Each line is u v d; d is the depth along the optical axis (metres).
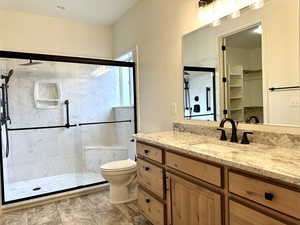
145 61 2.91
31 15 3.29
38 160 3.38
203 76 2.06
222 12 1.85
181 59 2.29
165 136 2.03
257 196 1.03
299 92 1.36
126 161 2.86
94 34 3.77
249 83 1.66
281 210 0.93
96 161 3.59
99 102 3.74
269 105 1.53
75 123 3.61
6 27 3.14
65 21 3.54
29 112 3.31
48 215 2.35
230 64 1.81
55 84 3.46
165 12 2.48
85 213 2.38
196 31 2.09
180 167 1.55
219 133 1.90
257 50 1.60
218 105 1.92
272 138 1.49
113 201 2.63
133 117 3.27
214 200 1.27
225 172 1.20
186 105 2.26
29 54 2.69
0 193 2.47
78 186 3.03
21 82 3.22
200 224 1.39
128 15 3.26
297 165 1.02
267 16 1.53
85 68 3.63
